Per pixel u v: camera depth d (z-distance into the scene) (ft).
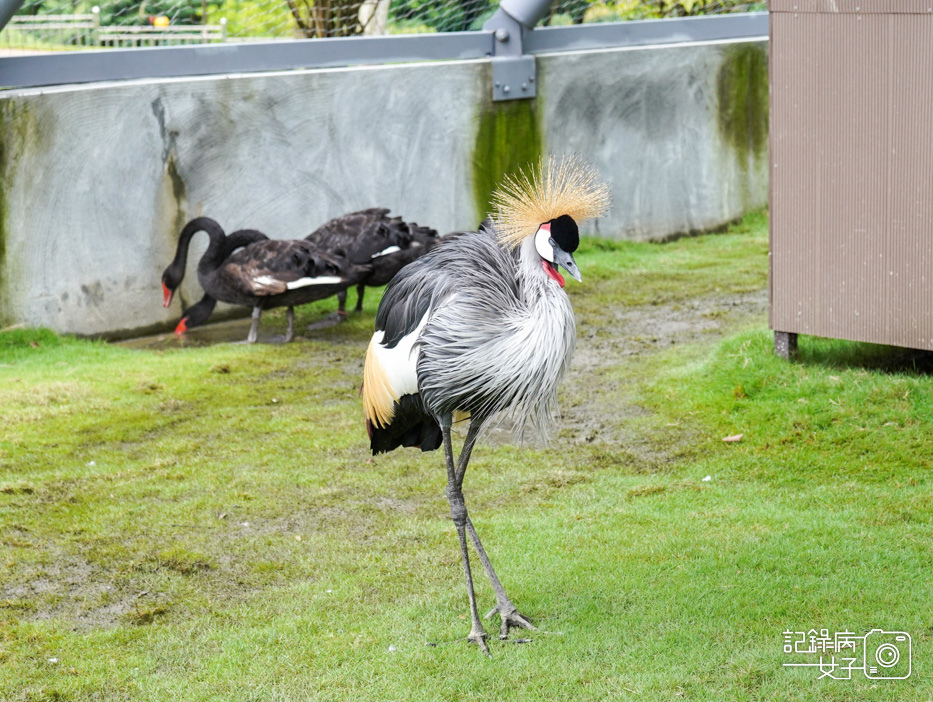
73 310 28.86
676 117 38.22
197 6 33.58
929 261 20.84
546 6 34.86
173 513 18.61
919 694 12.57
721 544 16.38
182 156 29.99
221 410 23.59
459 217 35.17
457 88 34.17
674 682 12.96
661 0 41.32
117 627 15.06
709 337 27.40
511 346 13.43
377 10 35.68
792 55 21.79
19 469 20.48
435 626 14.65
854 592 14.78
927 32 20.10
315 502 18.98
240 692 13.28
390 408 15.08
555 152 36.32
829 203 21.84
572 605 14.92
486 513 18.24
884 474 18.70
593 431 21.63
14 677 13.79
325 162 32.35
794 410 21.13
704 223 39.52
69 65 28.58
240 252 28.07
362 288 31.12
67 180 28.22
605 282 33.40
